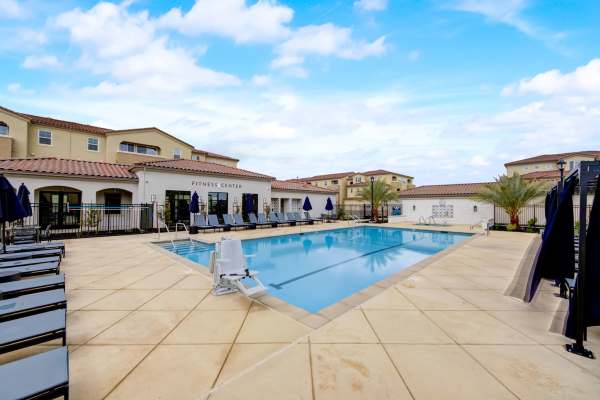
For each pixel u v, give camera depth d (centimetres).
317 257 1063
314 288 694
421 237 1611
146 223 1612
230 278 492
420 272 664
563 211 407
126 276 614
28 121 2009
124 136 2397
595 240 311
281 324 375
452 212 2364
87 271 657
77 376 257
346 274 823
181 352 302
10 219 638
